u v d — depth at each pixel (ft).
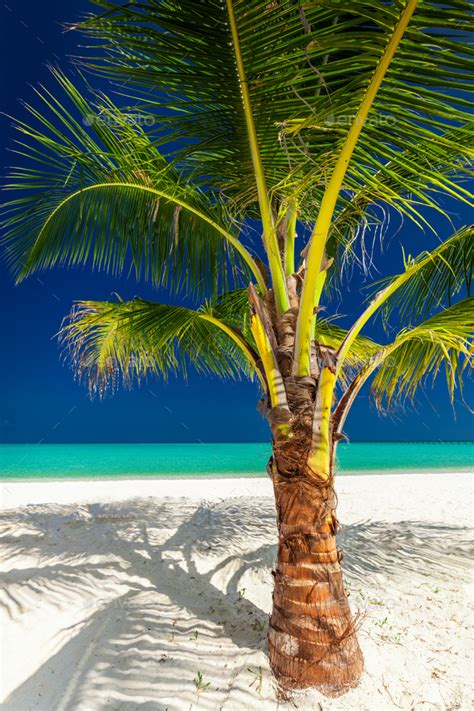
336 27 4.38
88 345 11.68
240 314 12.26
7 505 22.22
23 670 6.56
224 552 12.34
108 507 19.11
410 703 5.90
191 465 60.70
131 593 9.34
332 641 6.01
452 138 5.31
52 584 9.61
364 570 11.25
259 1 4.33
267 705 5.74
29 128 7.70
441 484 30.76
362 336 12.75
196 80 5.19
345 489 27.86
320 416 6.17
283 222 8.09
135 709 5.72
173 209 9.46
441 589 9.96
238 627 7.89
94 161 7.95
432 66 4.50
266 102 5.30
